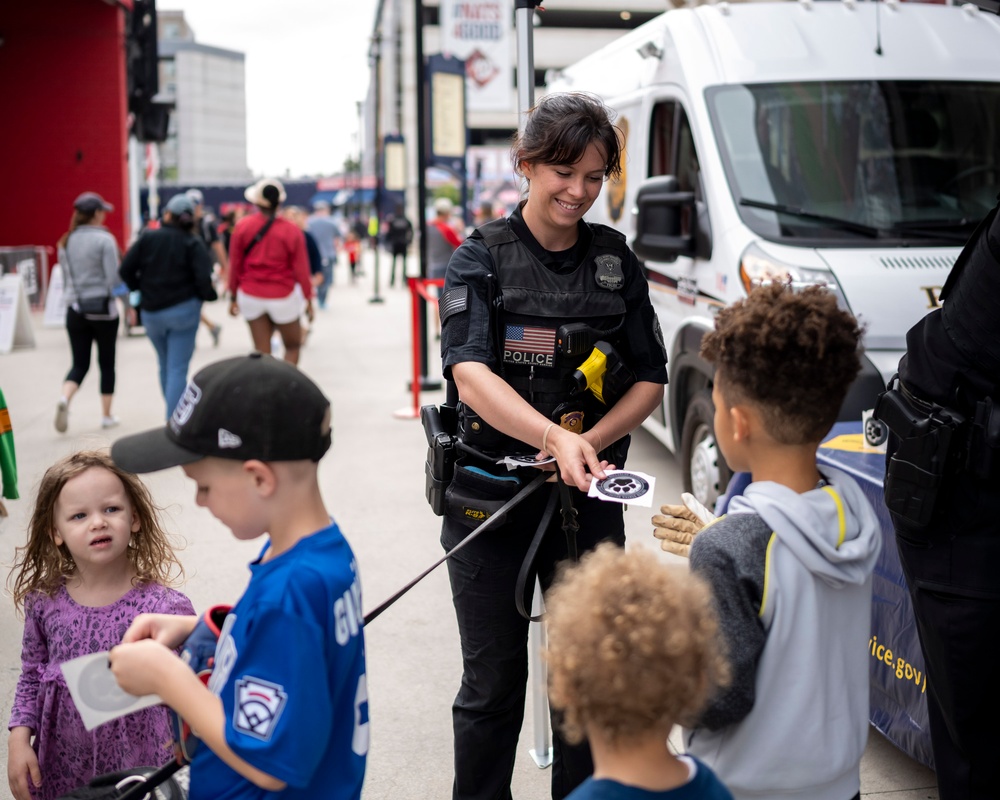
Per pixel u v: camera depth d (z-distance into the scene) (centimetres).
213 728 158
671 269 604
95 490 249
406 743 361
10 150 1855
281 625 157
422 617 466
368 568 528
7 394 970
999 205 242
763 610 172
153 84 1598
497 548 267
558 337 258
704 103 572
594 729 142
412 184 6178
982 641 248
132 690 164
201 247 775
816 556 172
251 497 167
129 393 973
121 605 256
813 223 525
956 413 245
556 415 262
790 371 174
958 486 246
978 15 612
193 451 165
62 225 1875
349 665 168
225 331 1530
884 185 537
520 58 380
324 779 168
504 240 264
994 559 245
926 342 256
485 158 4325
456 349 260
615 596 141
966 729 254
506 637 272
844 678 180
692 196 562
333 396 979
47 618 255
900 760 343
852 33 589
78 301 798
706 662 143
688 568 178
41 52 1834
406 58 6241
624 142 262
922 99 563
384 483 682
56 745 251
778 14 605
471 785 278
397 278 2767
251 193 879
